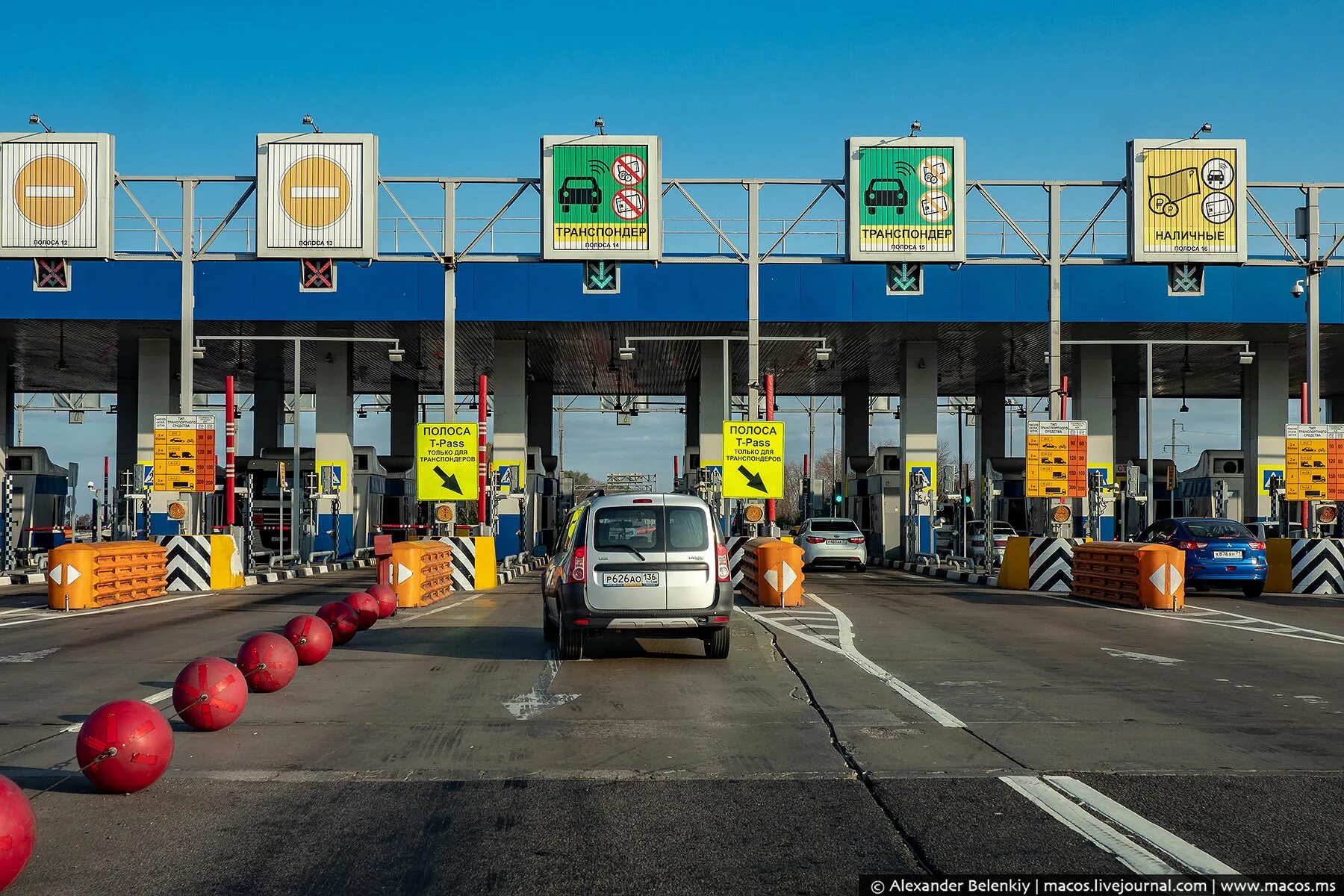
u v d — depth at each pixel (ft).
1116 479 143.84
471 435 84.94
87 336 116.16
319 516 124.06
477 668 39.40
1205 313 103.50
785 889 16.26
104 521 136.56
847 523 116.78
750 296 90.99
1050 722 28.71
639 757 24.72
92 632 50.55
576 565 39.83
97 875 16.89
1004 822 19.49
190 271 85.61
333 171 82.58
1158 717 29.48
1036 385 159.84
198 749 25.66
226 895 16.05
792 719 29.27
